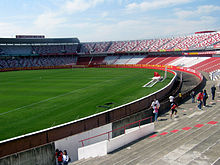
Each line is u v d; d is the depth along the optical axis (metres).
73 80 53.91
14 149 13.14
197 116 16.12
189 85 42.38
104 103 28.14
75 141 13.84
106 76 62.12
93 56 123.44
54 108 26.20
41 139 14.24
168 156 8.91
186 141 10.60
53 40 120.50
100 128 15.09
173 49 90.94
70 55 122.56
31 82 51.56
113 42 126.50
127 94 34.06
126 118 16.66
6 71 90.69
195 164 7.89
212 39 79.19
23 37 114.31
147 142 12.06
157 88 39.28
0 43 103.19
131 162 9.25
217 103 20.22
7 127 19.97
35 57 112.94
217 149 8.94
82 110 24.94
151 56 107.00
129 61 108.94
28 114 23.98
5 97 33.78
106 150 11.25
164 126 15.67
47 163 12.34
